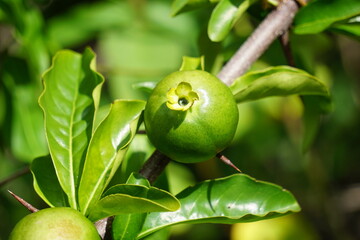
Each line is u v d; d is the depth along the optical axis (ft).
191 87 1.56
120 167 1.83
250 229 2.47
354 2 1.78
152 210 1.55
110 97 2.48
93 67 1.76
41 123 2.21
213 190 1.67
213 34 1.76
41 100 1.71
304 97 1.89
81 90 1.76
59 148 1.67
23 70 2.23
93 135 1.63
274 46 2.08
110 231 1.61
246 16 2.34
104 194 1.58
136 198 1.52
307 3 1.79
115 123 1.66
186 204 1.66
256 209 1.67
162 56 2.54
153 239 1.81
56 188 1.68
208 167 2.36
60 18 2.52
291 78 1.71
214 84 1.60
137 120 1.64
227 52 2.04
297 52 2.01
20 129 2.20
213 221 1.64
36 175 1.69
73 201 1.63
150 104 1.60
